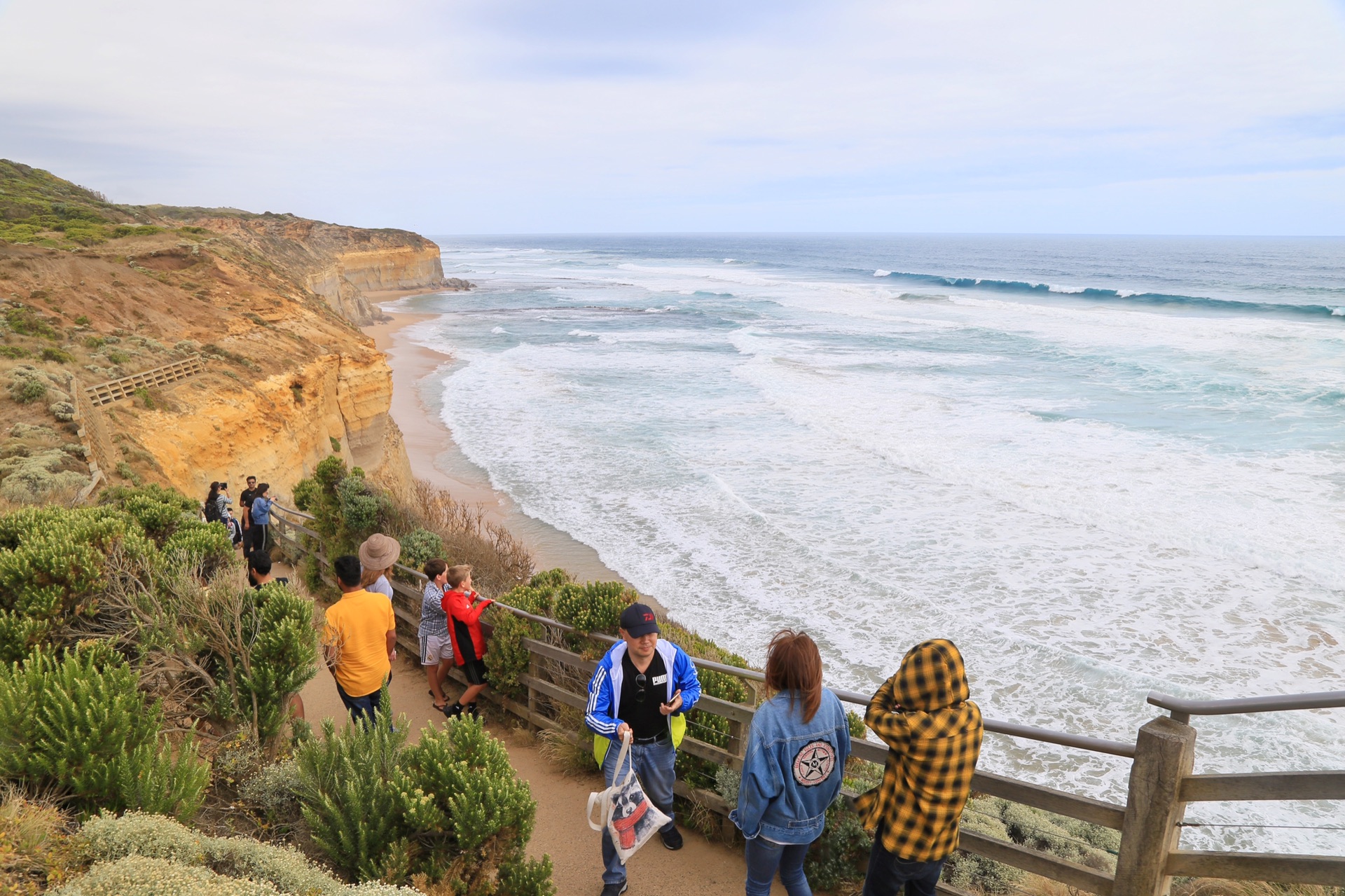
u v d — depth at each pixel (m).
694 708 5.19
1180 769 3.15
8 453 12.16
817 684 3.41
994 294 90.81
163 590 5.09
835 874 4.54
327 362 25.30
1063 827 5.84
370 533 10.35
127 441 16.08
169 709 4.54
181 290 25.02
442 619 7.27
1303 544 18.59
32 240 28.89
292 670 4.79
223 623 4.76
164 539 7.03
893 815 3.18
